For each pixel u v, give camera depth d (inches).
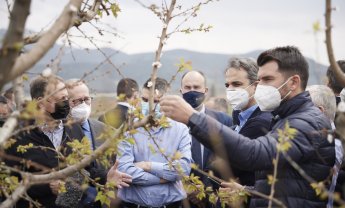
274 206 111.6
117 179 153.5
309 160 110.7
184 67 97.2
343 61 176.4
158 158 166.2
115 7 101.7
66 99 139.4
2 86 56.8
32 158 143.1
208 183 169.6
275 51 121.6
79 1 69.6
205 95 203.9
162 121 96.8
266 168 106.8
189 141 170.9
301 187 110.3
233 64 172.4
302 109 117.0
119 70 91.6
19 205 145.8
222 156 104.4
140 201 164.1
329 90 150.7
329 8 69.9
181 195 165.0
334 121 148.2
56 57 84.8
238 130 173.3
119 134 95.3
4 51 55.6
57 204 142.8
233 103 171.6
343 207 73.0
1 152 80.7
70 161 100.7
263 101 120.3
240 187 116.3
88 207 161.3
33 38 86.7
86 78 89.9
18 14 55.9
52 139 150.6
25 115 74.2
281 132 88.8
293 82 119.2
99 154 93.7
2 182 100.7
